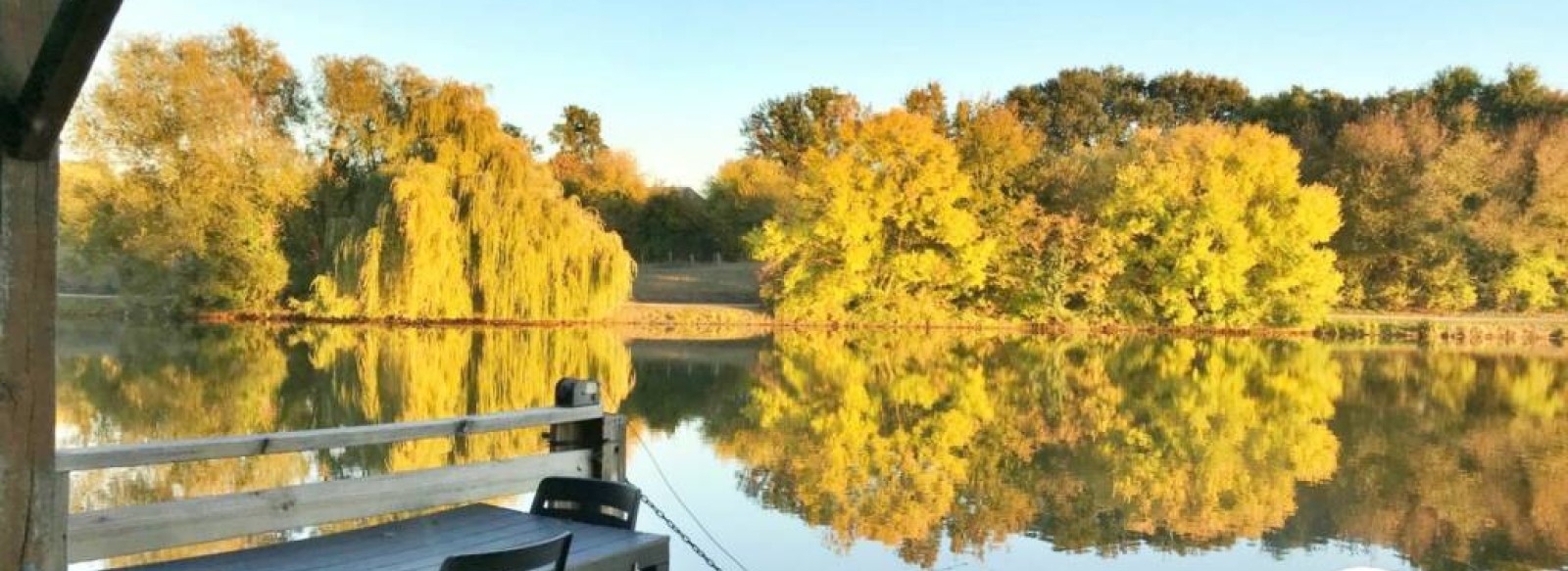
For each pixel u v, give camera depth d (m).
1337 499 13.15
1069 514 12.09
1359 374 29.38
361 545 5.05
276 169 40.31
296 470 12.88
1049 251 46.34
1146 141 50.81
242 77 42.38
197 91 39.44
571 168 72.00
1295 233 45.78
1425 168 51.19
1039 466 15.02
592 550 5.04
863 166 46.34
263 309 39.53
